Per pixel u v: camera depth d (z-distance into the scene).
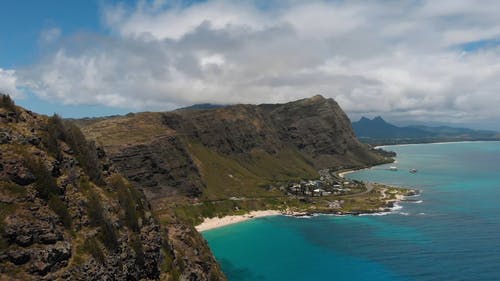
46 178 115.62
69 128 142.12
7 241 100.25
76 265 107.94
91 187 133.00
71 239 112.62
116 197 140.88
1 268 96.94
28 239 102.50
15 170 110.62
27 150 118.44
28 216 105.56
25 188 110.12
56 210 113.75
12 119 123.56
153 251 140.75
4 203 104.81
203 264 176.62
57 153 127.94
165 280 140.00
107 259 118.00
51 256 103.75
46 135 129.50
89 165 139.12
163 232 158.62
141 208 149.38
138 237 136.88
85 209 122.75
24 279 97.69
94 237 118.62
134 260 128.62
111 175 149.88
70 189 123.00
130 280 125.19
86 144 144.00
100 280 111.62
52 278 101.75
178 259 155.12
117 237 126.44
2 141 114.75
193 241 185.38
